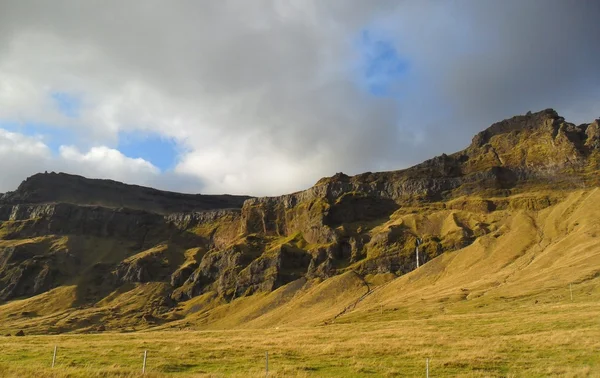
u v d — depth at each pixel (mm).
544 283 131375
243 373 41812
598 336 51062
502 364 42500
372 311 159125
